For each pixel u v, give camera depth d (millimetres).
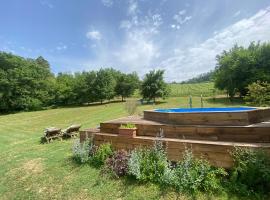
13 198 4445
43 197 4293
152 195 3707
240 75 27922
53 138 9930
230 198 3262
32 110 35969
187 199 3432
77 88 39719
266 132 3928
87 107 33281
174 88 54281
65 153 7148
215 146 4004
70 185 4602
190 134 4793
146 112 6801
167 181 3854
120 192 4004
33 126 17078
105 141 5891
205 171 3715
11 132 14562
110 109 25766
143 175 4160
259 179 3246
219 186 3510
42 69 43375
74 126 10453
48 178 5152
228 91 29266
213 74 34156
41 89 38969
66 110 30906
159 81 32031
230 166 3807
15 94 34969
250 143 3908
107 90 38438
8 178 5555
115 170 4625
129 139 5332
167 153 4637
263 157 3326
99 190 4199
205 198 3367
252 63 26594
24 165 6395
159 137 5051
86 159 5660
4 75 33688
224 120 4668
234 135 4246
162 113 5918
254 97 11633
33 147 8906
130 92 41344
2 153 8383
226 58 30219
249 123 4398
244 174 3391
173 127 5023
